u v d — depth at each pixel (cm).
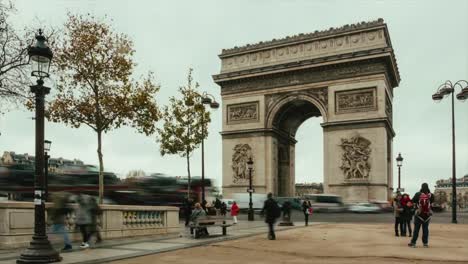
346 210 8119
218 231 4025
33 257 2003
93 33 5331
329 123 8612
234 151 9588
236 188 9444
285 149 10481
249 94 9644
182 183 8050
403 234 3488
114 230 3156
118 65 5438
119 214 3212
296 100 9181
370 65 8425
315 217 6988
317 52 8994
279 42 9381
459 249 2564
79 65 5369
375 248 2619
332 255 2317
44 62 2156
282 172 10225
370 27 8512
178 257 2255
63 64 5291
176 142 7744
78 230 2967
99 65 5375
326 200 8319
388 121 8588
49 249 2059
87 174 7025
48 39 4884
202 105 7219
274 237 3194
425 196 2670
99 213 2673
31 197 6556
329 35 8875
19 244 2584
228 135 9712
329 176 8538
